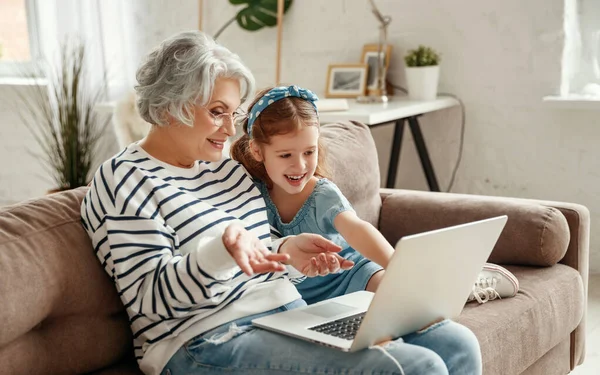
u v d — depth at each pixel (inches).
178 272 51.8
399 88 143.9
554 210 82.4
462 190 141.9
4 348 51.9
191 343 55.7
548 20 127.0
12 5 183.5
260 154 65.6
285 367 52.4
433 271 53.0
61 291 55.4
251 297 59.1
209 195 61.5
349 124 91.7
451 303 58.4
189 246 56.7
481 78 135.6
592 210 129.5
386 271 48.6
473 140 138.8
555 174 131.8
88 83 169.8
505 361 68.9
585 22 129.8
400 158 147.1
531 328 72.9
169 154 60.9
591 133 127.3
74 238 57.9
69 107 146.3
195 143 59.6
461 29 135.8
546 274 80.3
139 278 54.4
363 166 87.0
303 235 59.9
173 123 59.3
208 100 58.4
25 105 175.9
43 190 181.0
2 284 51.1
